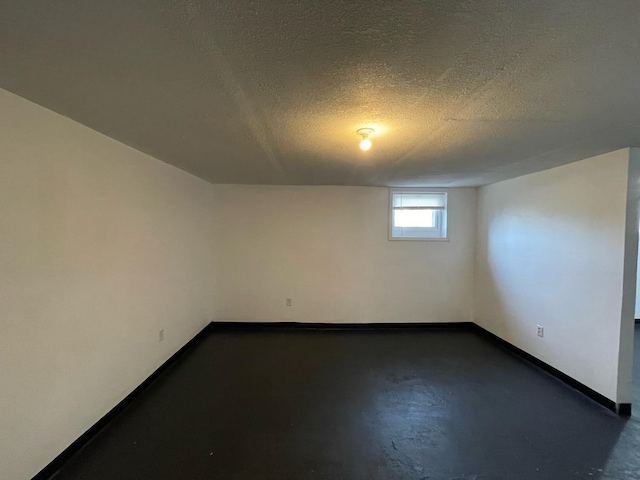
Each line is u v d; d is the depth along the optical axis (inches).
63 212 75.7
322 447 83.2
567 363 118.7
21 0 33.4
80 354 82.0
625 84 52.9
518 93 56.7
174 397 108.3
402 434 88.8
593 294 108.0
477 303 183.6
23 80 54.3
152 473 73.8
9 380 63.0
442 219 188.5
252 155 107.7
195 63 47.4
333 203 185.3
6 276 62.2
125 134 86.7
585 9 34.9
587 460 78.8
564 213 120.3
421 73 49.8
